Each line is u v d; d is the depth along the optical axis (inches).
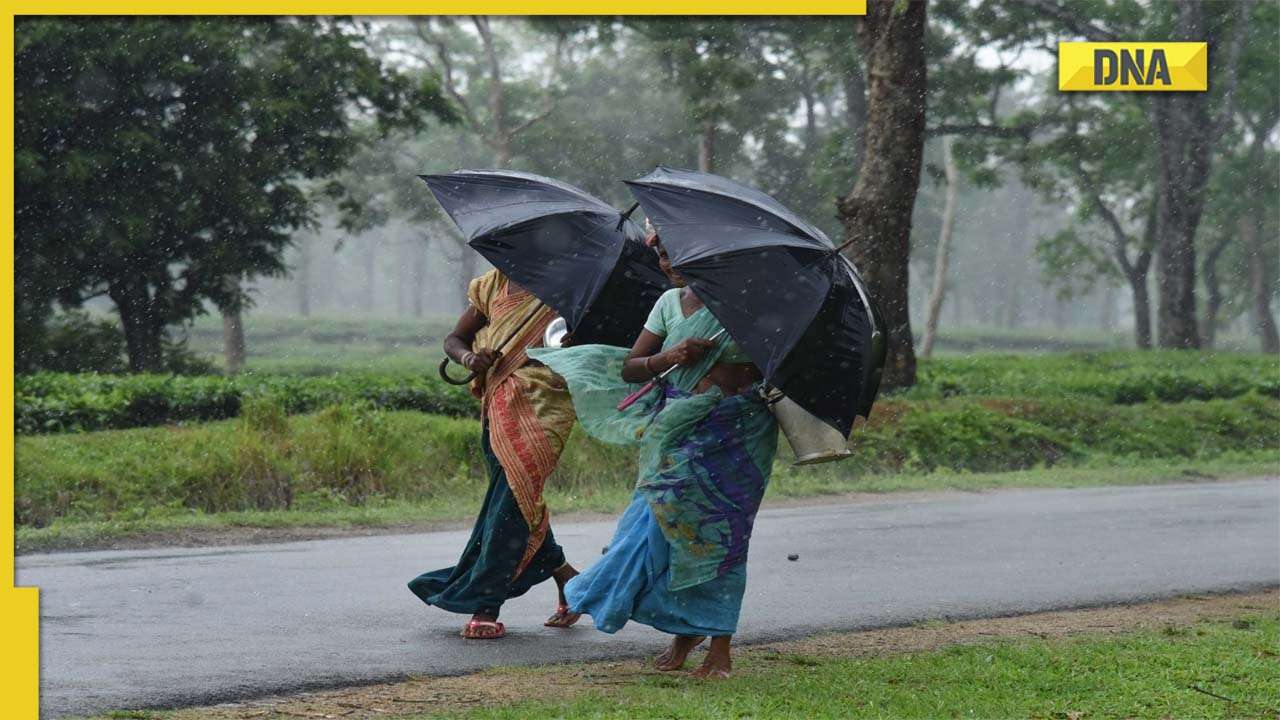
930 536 820.0
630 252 460.8
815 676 407.5
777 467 1165.7
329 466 987.3
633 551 406.6
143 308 2165.4
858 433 1310.3
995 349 4977.9
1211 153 3134.8
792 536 808.3
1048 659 438.3
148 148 1972.2
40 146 1942.7
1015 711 365.4
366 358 3403.1
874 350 401.4
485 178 482.9
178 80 2031.3
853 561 703.7
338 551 717.3
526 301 473.7
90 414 1198.9
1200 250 4207.7
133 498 902.4
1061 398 1673.2
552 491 1042.7
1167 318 3110.2
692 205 402.9
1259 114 3659.0
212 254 2129.7
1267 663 440.1
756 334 379.6
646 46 3415.4
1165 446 1508.4
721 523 398.6
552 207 462.9
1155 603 599.5
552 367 414.9
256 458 963.3
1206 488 1194.6
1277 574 695.1
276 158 2156.7
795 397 394.0
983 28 3063.5
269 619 502.9
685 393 405.4
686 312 405.4
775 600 574.9
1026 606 577.9
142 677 397.4
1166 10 3090.6
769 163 3831.2
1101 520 923.4
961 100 3157.0
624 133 4057.6
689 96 2837.1
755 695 373.7
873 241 1534.2
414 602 549.0
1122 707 373.7
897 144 1519.4
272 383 1327.5
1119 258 3590.1
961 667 422.9
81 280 2065.7
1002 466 1352.1
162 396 1256.8
